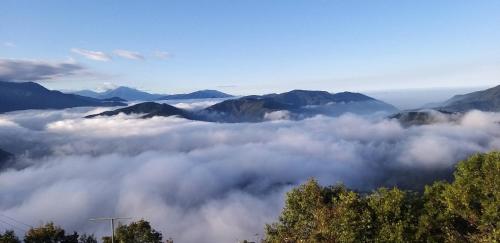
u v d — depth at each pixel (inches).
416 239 962.1
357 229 983.6
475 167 1007.0
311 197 1144.8
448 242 947.3
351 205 1039.0
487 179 940.6
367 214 999.0
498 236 846.5
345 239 980.6
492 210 888.3
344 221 991.6
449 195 991.0
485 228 924.6
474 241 933.8
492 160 968.9
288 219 1178.0
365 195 1125.7
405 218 997.2
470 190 956.0
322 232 1034.1
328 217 1047.6
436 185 1111.6
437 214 1016.9
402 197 1018.7
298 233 1123.3
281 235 1155.3
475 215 951.0
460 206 973.8
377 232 987.3
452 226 994.7
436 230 1005.8
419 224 979.9
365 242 989.2
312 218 1123.3
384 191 1063.0
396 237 948.0
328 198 1155.9
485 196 946.1
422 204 1063.0
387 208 994.7
